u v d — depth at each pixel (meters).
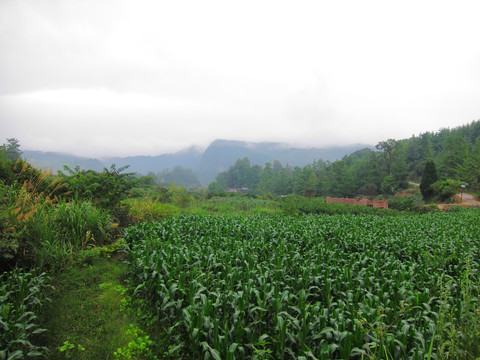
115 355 3.89
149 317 4.95
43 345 4.05
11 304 4.01
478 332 2.75
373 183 67.75
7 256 5.10
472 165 46.94
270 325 4.51
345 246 9.05
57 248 6.31
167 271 5.34
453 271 7.08
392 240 9.30
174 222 10.25
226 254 6.70
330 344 3.60
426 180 43.09
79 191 9.45
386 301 4.78
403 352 3.42
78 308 5.07
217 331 3.57
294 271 6.52
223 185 160.88
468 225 14.59
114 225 8.62
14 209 6.18
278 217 14.41
